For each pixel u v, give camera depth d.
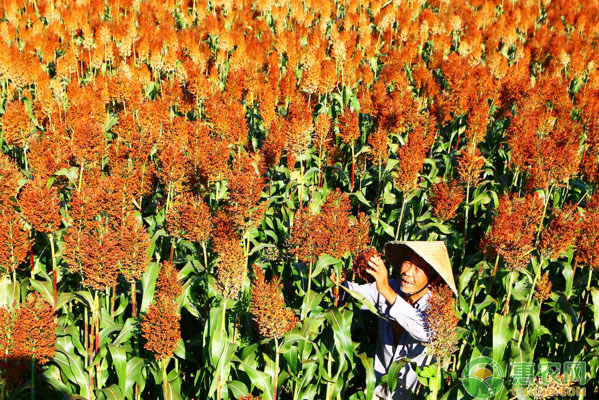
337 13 18.69
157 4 17.62
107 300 5.48
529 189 6.48
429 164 8.73
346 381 5.66
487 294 5.87
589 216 5.52
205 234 5.33
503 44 15.99
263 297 4.53
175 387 4.91
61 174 6.33
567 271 5.99
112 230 5.07
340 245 5.14
